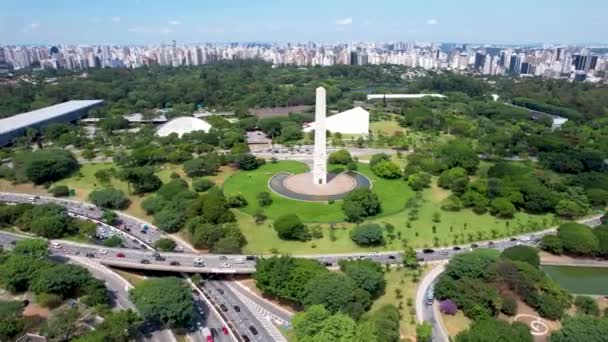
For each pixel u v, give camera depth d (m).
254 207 186.38
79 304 113.06
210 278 137.75
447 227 170.50
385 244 155.50
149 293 108.94
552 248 151.12
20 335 99.81
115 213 180.50
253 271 134.00
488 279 123.00
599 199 190.88
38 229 156.25
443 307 115.56
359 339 91.00
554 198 182.75
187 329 111.19
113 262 138.88
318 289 112.31
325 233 163.00
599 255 150.75
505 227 171.50
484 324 101.38
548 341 104.75
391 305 115.00
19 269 120.38
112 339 98.25
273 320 116.75
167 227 164.12
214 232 150.12
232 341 107.19
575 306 120.56
